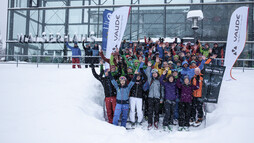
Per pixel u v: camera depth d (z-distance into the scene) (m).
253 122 5.29
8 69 10.79
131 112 6.39
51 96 6.86
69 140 4.54
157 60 6.91
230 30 8.07
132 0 16.08
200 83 6.46
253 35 14.41
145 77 6.37
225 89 7.45
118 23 7.85
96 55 11.93
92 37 16.00
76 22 16.50
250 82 8.02
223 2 14.89
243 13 7.92
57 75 9.21
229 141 4.70
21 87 7.70
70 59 15.77
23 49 16.53
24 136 4.60
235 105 6.28
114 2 16.28
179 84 6.27
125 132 5.27
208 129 5.35
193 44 9.46
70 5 16.70
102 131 5.09
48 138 4.57
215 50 10.91
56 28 16.61
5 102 6.43
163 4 15.59
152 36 15.55
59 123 5.25
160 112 7.38
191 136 5.22
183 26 15.30
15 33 16.83
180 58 8.34
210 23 14.94
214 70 6.17
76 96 6.96
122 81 6.18
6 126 5.00
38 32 16.70
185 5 15.38
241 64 14.27
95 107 6.77
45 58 16.05
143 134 5.75
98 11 16.36
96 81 8.27
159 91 6.39
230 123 5.35
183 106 6.19
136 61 7.23
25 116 5.55
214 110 6.56
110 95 6.48
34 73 9.70
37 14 16.83
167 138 5.12
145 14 15.80
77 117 5.61
